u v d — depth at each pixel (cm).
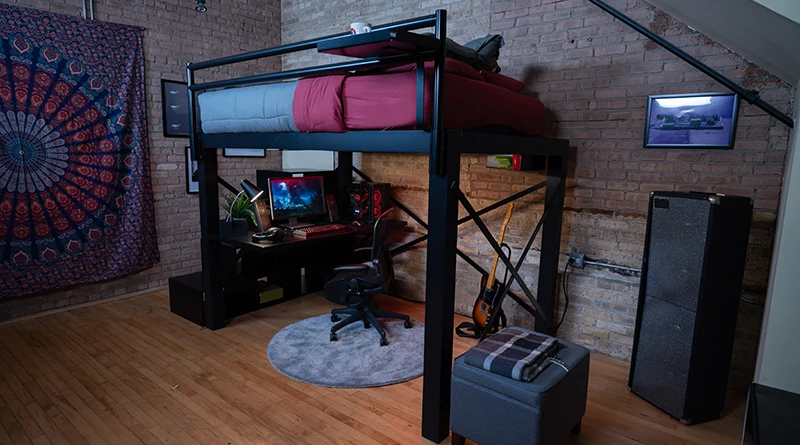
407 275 429
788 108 248
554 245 318
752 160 262
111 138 386
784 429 139
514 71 340
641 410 251
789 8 162
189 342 324
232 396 256
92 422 230
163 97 420
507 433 193
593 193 316
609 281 314
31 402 246
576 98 315
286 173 394
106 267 395
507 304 366
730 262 226
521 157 320
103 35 373
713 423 240
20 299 359
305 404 250
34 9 338
